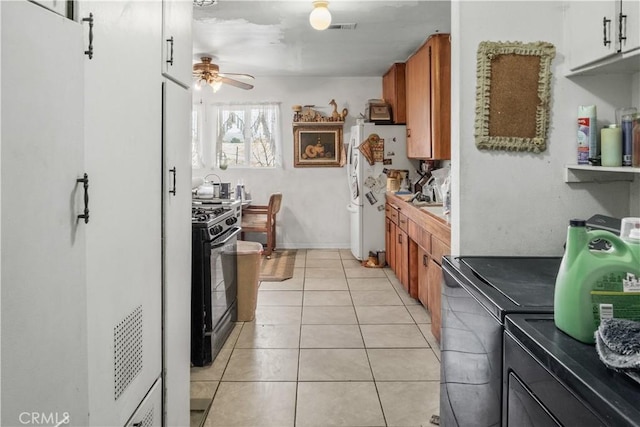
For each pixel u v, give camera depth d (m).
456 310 1.81
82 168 1.08
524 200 2.10
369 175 5.57
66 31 1.01
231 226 3.63
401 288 4.66
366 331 3.52
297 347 3.23
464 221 2.10
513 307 1.37
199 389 2.65
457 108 2.09
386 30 4.08
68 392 1.04
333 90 6.41
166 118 1.76
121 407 1.40
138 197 1.51
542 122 2.06
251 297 3.74
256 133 6.47
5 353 0.82
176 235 1.91
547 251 2.11
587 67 1.91
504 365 1.33
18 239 0.85
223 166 6.25
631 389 0.88
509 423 1.29
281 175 6.53
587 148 2.01
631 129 1.85
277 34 4.20
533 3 2.05
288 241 6.62
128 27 1.41
